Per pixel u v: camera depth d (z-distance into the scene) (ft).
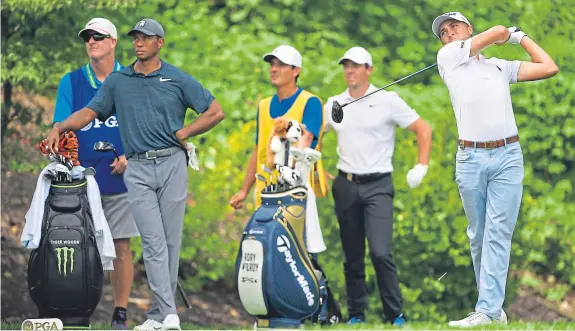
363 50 123.75
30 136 145.48
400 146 142.72
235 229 148.97
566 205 159.43
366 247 140.56
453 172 142.82
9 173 156.15
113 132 115.65
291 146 107.34
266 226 103.30
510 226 105.91
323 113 119.44
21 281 143.84
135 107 105.81
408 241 140.77
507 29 105.50
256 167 121.49
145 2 159.43
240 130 150.82
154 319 107.96
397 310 124.47
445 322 141.90
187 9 162.30
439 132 145.18
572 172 162.61
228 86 154.30
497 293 105.70
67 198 106.42
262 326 104.68
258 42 159.43
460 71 106.01
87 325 108.06
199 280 151.53
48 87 142.61
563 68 161.07
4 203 154.61
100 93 107.65
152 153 105.50
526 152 159.33
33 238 105.29
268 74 156.46
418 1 180.55
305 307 104.22
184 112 107.24
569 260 161.48
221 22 162.61
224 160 148.15
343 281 139.74
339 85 150.20
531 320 159.84
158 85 105.91
